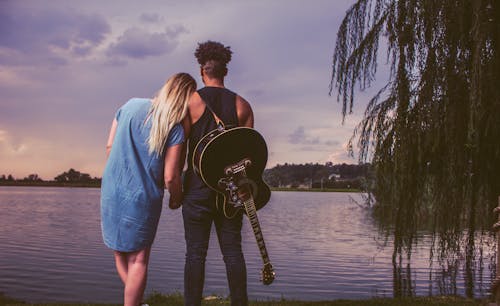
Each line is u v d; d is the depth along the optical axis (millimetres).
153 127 2924
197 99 3176
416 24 7074
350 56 8312
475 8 6422
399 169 7652
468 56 6820
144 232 2947
